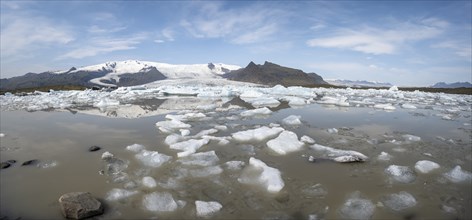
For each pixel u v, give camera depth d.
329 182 3.91
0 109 12.52
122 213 3.08
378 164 4.66
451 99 18.64
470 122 8.88
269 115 10.16
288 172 4.28
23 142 6.11
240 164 4.60
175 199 3.42
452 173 4.16
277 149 5.35
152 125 8.20
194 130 7.39
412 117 9.83
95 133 7.05
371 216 3.06
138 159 4.89
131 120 9.20
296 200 3.40
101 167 4.50
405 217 3.04
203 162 4.71
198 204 3.21
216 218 3.00
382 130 7.49
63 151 5.41
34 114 10.77
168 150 5.46
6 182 3.88
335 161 4.78
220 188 3.74
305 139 6.18
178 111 11.54
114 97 19.48
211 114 10.40
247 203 3.32
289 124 8.27
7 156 5.08
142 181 3.90
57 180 3.96
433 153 5.35
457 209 3.19
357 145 5.91
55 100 17.03
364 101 16.27
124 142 6.09
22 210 3.11
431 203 3.33
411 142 6.17
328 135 6.86
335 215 3.07
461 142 6.20
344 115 10.23
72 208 2.94
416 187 3.77
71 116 10.18
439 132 7.28
